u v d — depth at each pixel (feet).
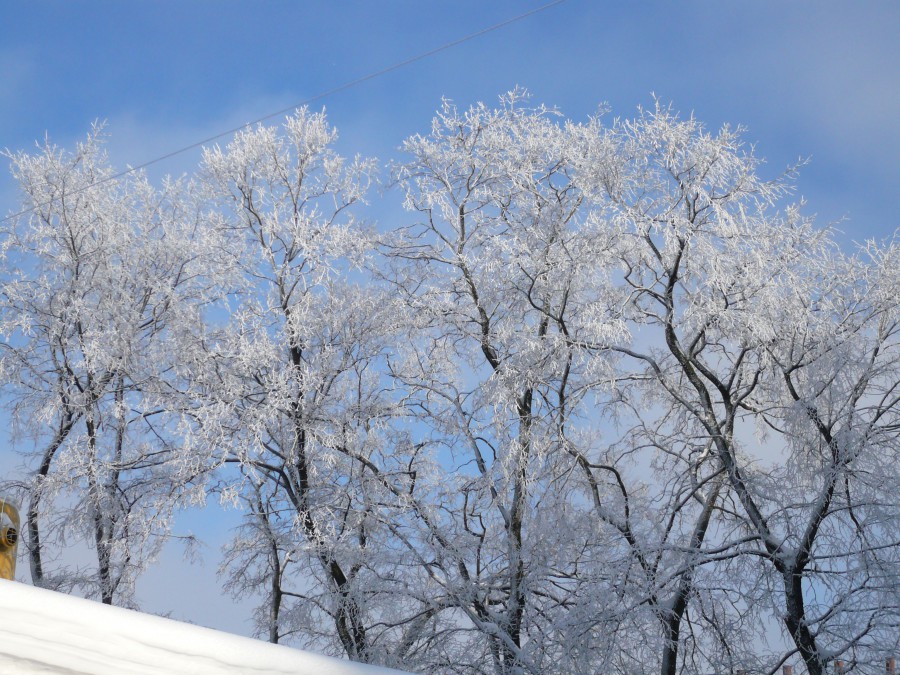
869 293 36.24
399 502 38.60
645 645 35.06
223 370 39.17
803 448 34.99
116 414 40.16
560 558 36.99
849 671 33.73
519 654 35.50
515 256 38.32
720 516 38.81
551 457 37.19
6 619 6.18
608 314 37.63
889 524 32.09
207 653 6.54
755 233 36.17
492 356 39.88
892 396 34.45
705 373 36.83
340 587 38.27
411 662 37.86
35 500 40.47
